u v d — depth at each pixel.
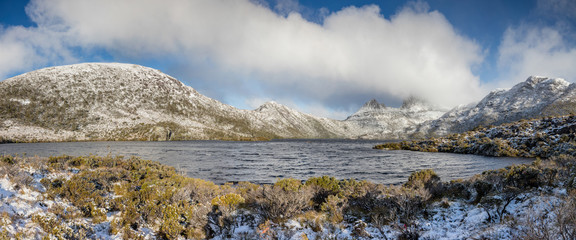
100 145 96.81
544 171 11.46
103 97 184.62
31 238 6.74
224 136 195.62
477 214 9.06
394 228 8.52
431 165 41.19
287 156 59.75
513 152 53.88
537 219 6.93
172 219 8.59
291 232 8.42
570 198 7.76
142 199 10.91
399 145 88.56
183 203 11.01
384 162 46.31
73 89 176.75
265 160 49.81
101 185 12.97
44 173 14.07
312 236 8.36
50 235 7.08
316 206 11.78
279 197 10.35
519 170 12.04
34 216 7.70
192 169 35.69
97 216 9.15
